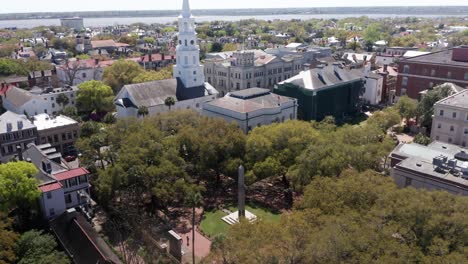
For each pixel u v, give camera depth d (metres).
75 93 168.88
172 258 74.88
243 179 86.56
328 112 155.50
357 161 88.12
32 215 84.62
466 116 114.12
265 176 93.69
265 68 196.50
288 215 64.50
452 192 73.38
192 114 118.00
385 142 98.38
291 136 99.50
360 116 167.38
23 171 80.50
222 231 86.69
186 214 93.69
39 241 70.81
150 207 95.00
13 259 66.06
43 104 157.38
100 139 101.31
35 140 117.81
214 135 99.19
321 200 68.44
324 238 54.94
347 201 67.94
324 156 86.88
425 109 136.50
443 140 120.88
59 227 80.56
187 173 98.75
